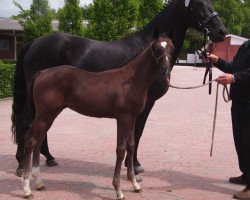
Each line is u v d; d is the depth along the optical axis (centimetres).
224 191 492
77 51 527
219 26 514
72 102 450
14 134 524
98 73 450
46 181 510
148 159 629
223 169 586
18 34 3127
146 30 536
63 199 448
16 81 538
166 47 421
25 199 444
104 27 1816
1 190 471
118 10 1831
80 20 1864
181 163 611
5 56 3262
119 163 442
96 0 1830
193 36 2664
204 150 694
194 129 881
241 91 468
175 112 1137
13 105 526
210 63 522
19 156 526
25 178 449
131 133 461
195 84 1947
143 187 497
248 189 470
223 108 1245
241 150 492
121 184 505
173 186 504
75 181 513
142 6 2534
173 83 1973
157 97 509
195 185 511
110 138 770
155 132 839
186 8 522
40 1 3472
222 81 461
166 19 529
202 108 1233
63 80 439
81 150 674
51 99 439
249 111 467
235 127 493
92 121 955
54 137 771
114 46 532
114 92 438
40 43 532
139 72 438
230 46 3997
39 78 443
